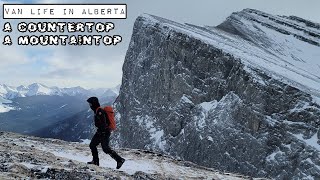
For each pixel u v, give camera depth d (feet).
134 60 486.79
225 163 290.35
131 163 49.62
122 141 466.29
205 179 46.75
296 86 286.05
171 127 370.53
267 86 290.76
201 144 315.78
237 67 326.44
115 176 34.37
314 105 263.90
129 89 480.64
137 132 427.33
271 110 281.74
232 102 312.71
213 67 357.00
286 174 247.09
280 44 503.20
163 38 425.69
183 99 372.79
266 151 267.80
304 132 257.34
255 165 269.23
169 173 46.93
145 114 428.97
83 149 53.83
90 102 41.06
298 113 266.57
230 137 294.87
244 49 407.03
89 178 31.40
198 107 350.84
